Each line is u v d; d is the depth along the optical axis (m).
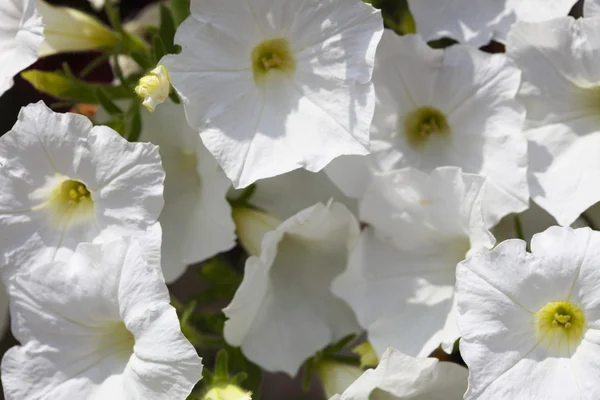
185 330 0.68
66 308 0.65
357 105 0.65
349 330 0.70
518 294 0.63
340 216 0.68
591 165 0.67
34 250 0.66
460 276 0.63
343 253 0.70
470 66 0.67
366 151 0.65
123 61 0.75
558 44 0.67
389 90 0.68
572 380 0.63
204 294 0.72
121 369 0.65
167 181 0.69
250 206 0.70
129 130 0.69
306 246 0.70
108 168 0.64
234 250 0.76
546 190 0.67
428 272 0.68
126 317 0.64
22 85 0.75
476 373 0.63
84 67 0.76
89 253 0.64
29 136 0.65
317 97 0.66
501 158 0.67
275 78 0.67
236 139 0.66
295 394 0.86
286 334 0.69
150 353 0.63
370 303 0.68
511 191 0.67
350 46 0.66
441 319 0.67
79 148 0.65
